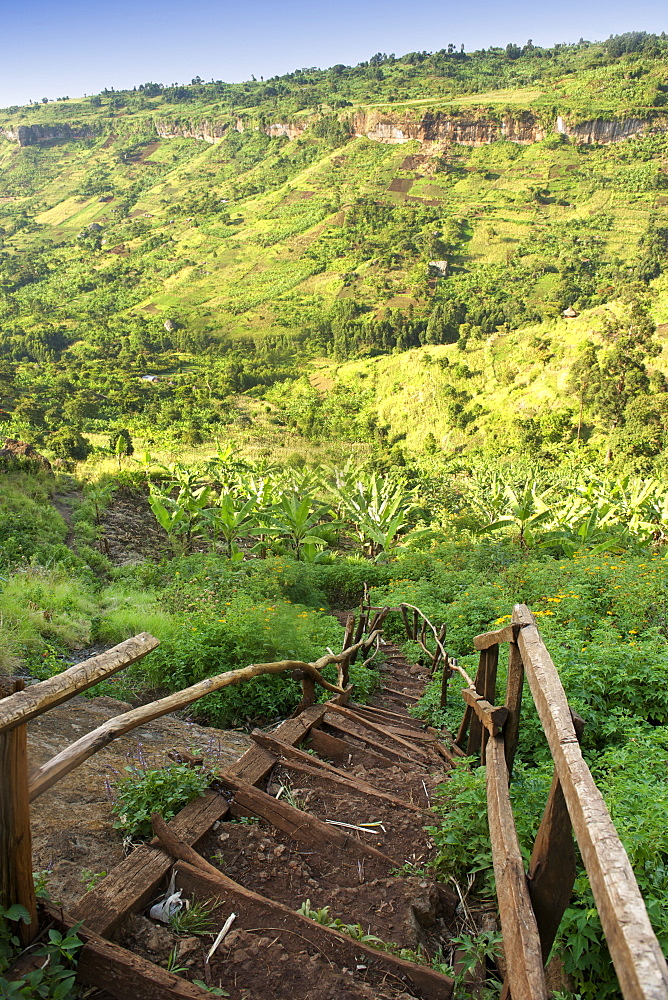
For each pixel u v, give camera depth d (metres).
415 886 2.63
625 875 1.21
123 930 2.11
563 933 2.34
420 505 27.58
